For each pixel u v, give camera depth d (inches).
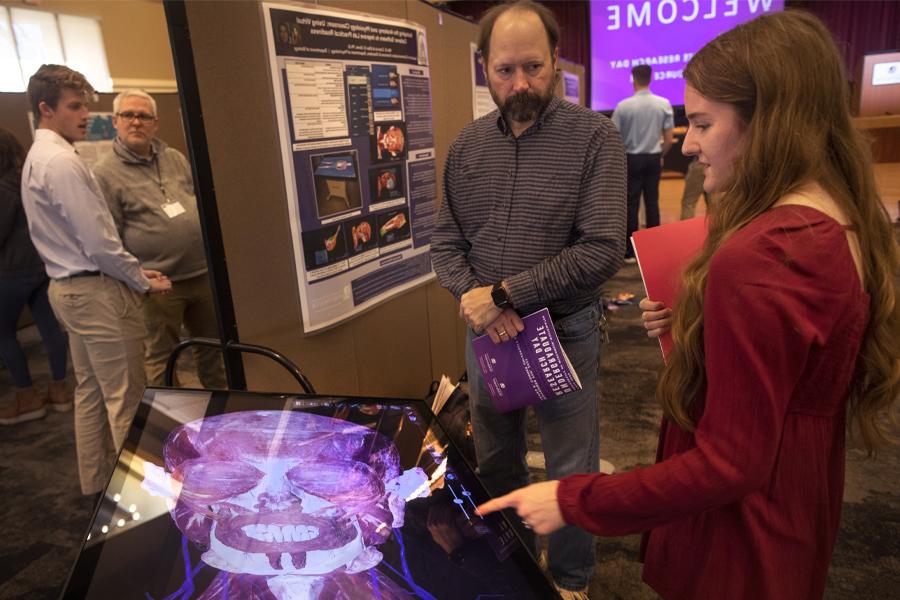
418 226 91.1
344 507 30.9
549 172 52.2
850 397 31.8
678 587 34.3
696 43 356.2
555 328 54.7
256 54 58.4
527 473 65.5
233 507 30.9
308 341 69.6
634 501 26.7
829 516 32.0
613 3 365.7
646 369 124.4
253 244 59.4
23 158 105.2
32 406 113.3
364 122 75.3
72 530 80.7
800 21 27.2
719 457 25.2
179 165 100.7
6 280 106.0
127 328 82.0
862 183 27.5
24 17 225.5
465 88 106.0
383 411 36.8
